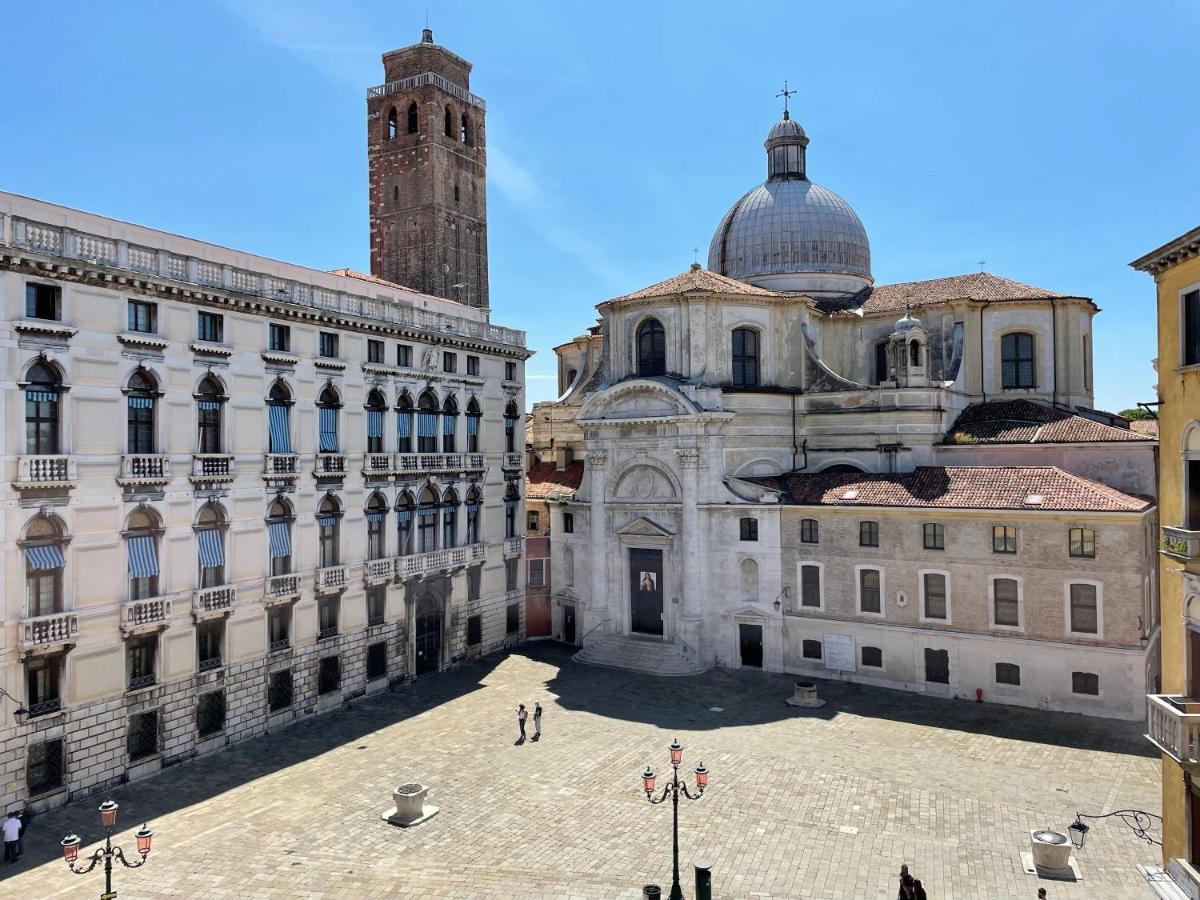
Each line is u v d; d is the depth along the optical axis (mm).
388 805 33906
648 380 55375
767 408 57250
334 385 46281
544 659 56844
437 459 52969
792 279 66812
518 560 61125
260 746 40719
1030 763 37000
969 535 45812
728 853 29625
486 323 58656
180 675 38312
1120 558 42000
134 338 36062
